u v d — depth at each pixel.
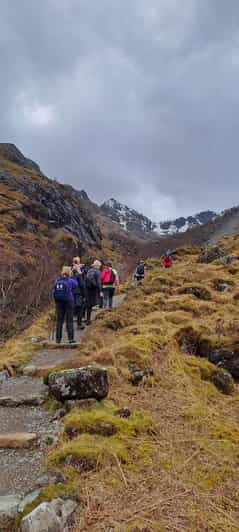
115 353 6.65
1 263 32.94
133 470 3.55
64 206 91.69
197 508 3.06
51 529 2.76
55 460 3.69
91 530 2.81
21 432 4.48
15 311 24.88
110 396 5.25
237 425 4.88
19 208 66.06
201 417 4.89
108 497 3.15
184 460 3.78
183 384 6.05
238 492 3.33
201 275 16.14
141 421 4.48
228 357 7.32
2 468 3.77
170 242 85.00
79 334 9.56
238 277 15.16
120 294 17.22
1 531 2.81
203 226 96.75
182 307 10.70
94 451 3.71
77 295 10.19
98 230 111.81
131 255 82.00
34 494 3.15
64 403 5.02
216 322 8.92
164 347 7.44
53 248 54.62
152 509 3.02
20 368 6.81
